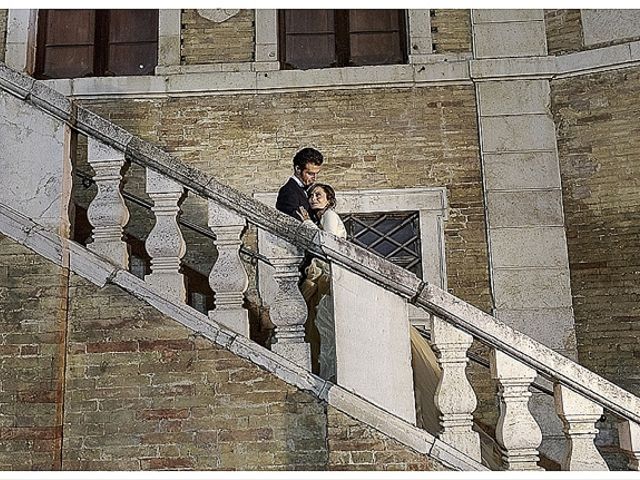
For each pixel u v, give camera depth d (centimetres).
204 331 384
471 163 721
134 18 789
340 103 739
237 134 735
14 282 387
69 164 407
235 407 376
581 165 708
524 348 367
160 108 743
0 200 401
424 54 746
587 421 366
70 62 778
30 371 378
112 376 382
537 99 729
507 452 363
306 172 518
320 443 369
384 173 720
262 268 607
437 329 375
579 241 695
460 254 701
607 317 670
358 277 380
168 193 400
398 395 371
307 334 430
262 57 753
